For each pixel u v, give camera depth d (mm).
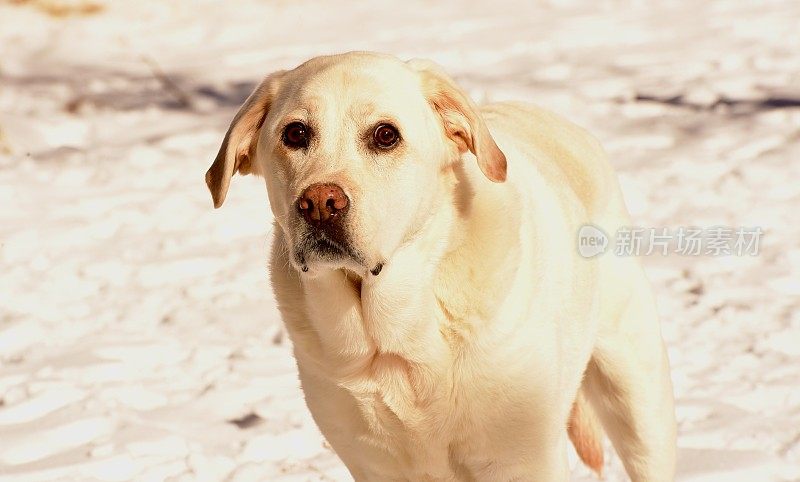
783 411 9094
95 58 23469
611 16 24344
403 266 5832
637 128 17188
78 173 16734
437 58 21578
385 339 5934
